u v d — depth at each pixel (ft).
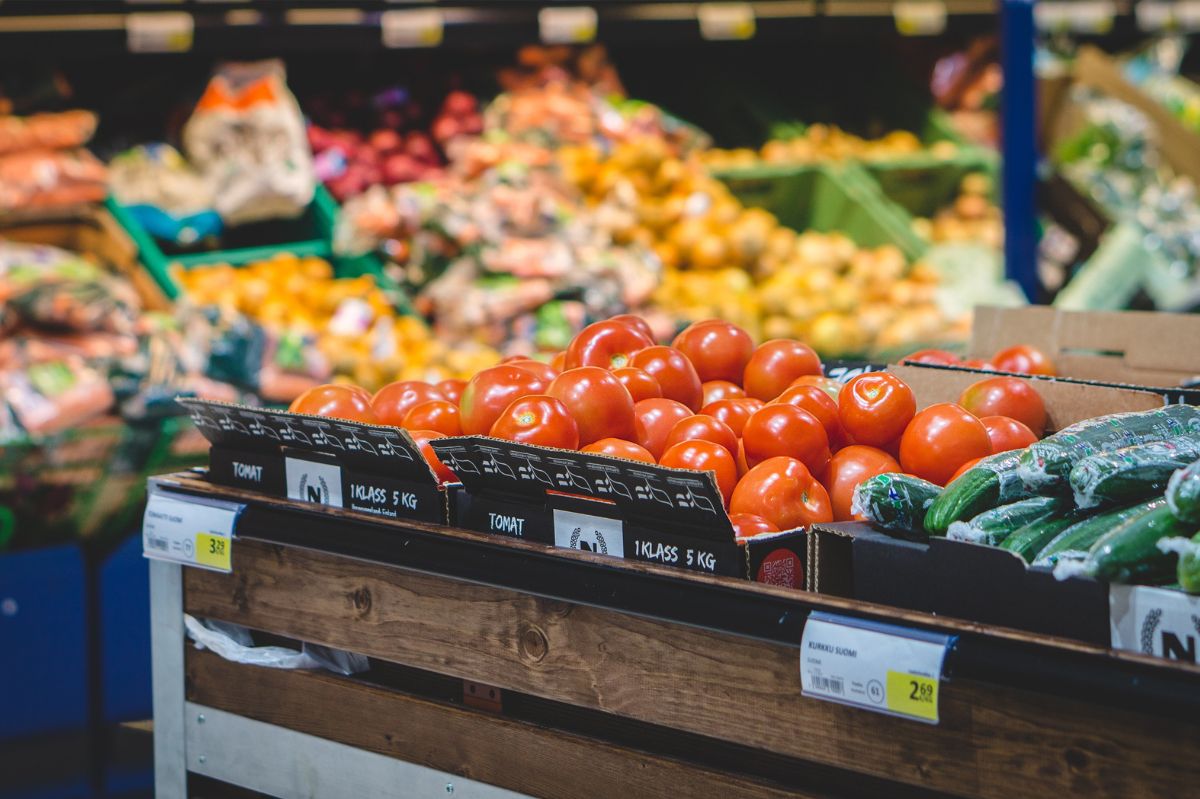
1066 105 16.16
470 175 13.24
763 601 3.81
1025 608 3.51
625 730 4.27
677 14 13.56
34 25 11.21
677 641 4.02
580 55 15.06
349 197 13.24
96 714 9.50
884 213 14.24
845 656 3.61
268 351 10.45
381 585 4.76
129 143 12.75
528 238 12.41
